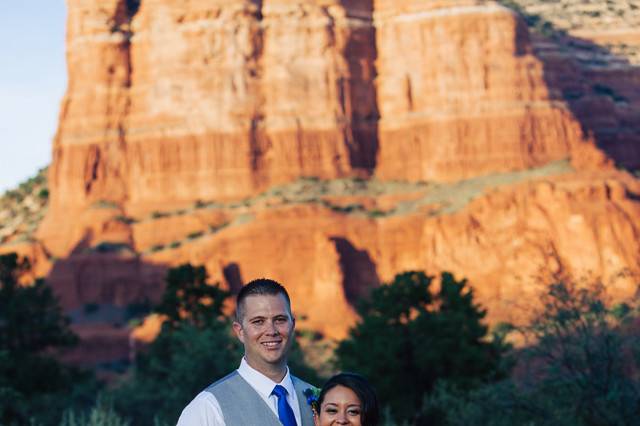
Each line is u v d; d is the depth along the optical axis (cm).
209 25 9338
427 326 3472
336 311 7681
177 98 9275
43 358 4084
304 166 8956
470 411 2105
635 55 13588
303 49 9312
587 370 1895
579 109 11694
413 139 9188
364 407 551
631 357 1866
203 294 5206
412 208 8469
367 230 8225
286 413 581
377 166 9250
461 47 9369
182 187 9031
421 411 3119
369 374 3409
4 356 3622
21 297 4275
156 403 3625
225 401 574
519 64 9400
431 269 7888
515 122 9119
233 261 8112
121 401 3597
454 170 8975
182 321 5044
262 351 583
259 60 9300
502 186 8250
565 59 12100
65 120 9575
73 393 4125
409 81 9394
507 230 7862
